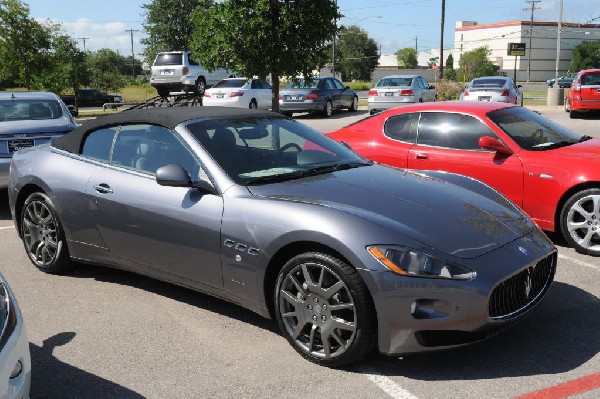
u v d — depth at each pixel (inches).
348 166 174.4
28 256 215.5
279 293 143.9
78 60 1471.5
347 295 131.4
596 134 581.6
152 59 1888.5
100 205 180.5
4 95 334.0
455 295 125.1
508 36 4333.2
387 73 3976.4
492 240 138.1
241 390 129.3
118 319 168.6
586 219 213.8
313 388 129.3
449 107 255.3
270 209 144.6
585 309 168.2
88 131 196.9
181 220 159.5
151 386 132.2
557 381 129.4
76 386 132.9
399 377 133.0
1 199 344.5
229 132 174.4
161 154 172.6
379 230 131.6
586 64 3959.2
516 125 243.4
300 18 417.4
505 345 147.2
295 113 1000.9
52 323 166.7
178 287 192.7
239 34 423.5
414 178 169.2
